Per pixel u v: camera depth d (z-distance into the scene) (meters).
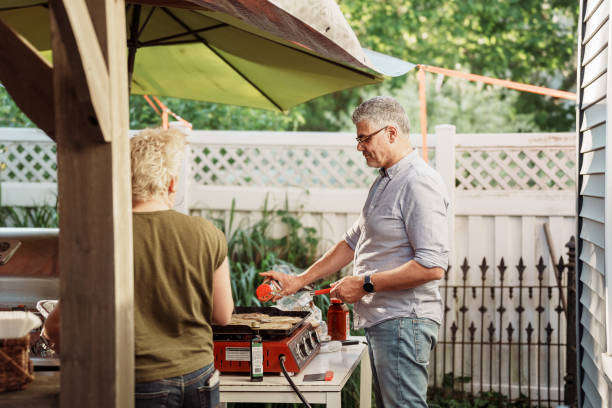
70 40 1.52
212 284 2.16
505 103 12.26
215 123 9.31
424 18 11.15
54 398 1.82
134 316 2.04
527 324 5.07
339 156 5.61
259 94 4.13
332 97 12.59
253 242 5.38
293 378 2.68
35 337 2.49
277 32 2.11
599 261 2.87
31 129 5.96
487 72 11.95
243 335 2.73
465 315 5.18
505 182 5.17
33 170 5.97
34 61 1.77
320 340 3.26
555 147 5.09
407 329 2.80
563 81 12.20
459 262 5.20
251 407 4.33
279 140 5.63
